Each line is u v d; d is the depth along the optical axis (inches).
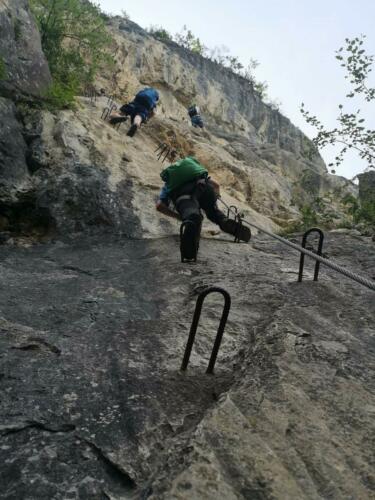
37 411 85.2
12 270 164.9
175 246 204.1
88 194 220.8
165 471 70.1
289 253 213.3
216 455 71.6
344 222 296.4
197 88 1107.9
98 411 87.0
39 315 127.6
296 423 81.3
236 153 534.6
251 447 74.3
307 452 74.9
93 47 377.1
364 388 93.7
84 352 108.5
